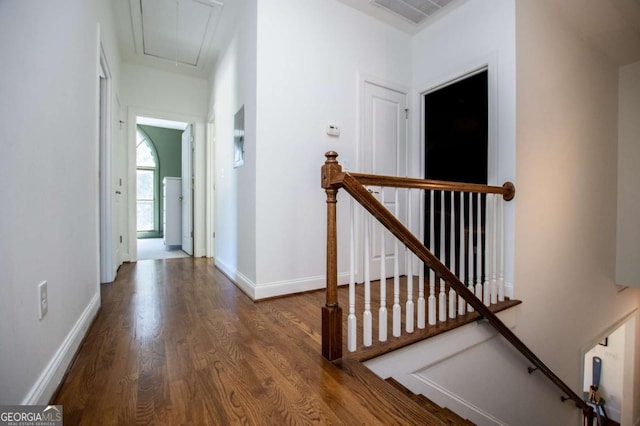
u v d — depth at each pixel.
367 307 1.52
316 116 2.62
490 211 2.27
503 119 2.44
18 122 0.93
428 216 3.13
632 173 3.78
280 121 2.44
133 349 1.54
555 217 2.81
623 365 4.60
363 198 1.36
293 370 1.34
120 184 3.83
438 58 3.02
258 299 2.35
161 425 0.99
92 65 1.97
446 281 1.70
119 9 2.91
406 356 1.63
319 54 2.64
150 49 3.65
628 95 3.80
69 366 1.35
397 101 3.19
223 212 3.47
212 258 4.39
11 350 0.87
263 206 2.37
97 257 2.11
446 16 2.94
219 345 1.59
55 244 1.24
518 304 2.38
